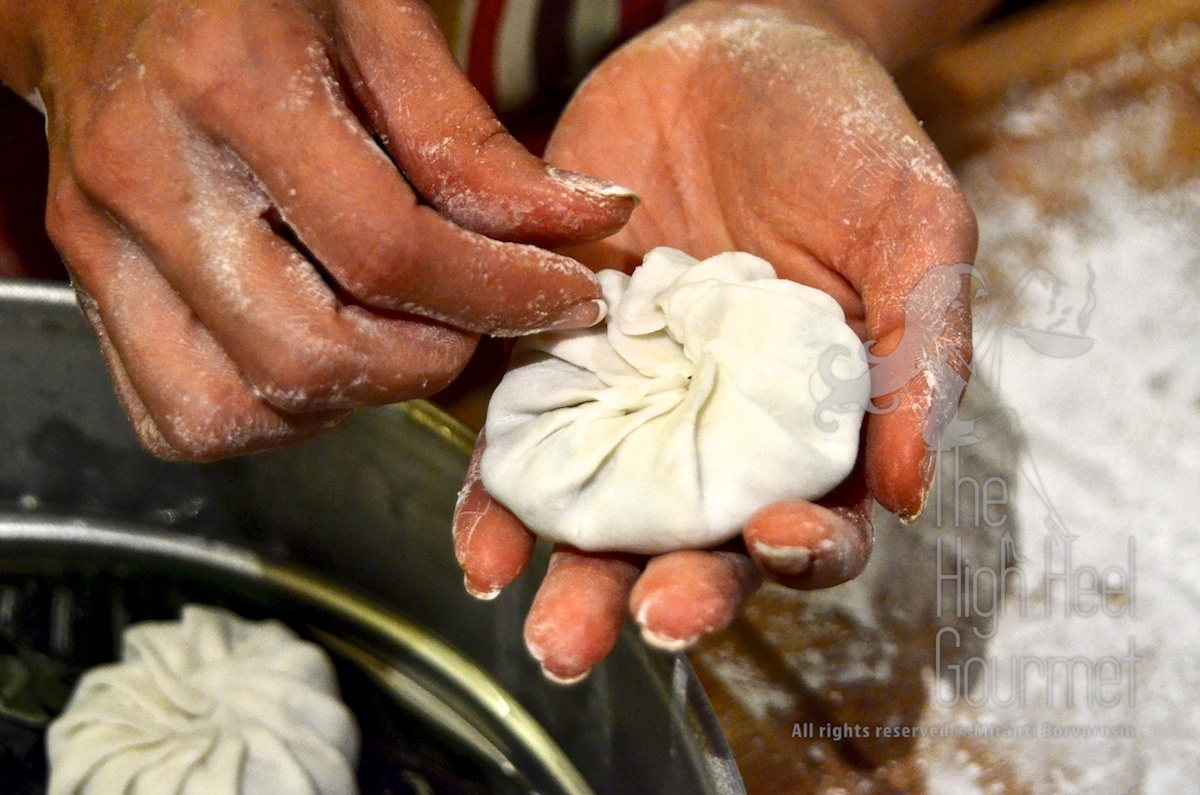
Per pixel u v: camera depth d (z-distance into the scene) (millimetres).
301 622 514
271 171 390
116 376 427
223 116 390
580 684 463
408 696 498
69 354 486
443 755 487
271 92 389
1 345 483
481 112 408
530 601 464
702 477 416
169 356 405
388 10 405
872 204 438
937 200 427
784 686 482
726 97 472
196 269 393
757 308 431
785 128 455
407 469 473
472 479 442
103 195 394
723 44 478
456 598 493
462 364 413
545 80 598
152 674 497
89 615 511
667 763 437
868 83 450
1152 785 470
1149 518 517
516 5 565
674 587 396
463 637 500
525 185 404
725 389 424
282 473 496
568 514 418
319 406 399
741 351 428
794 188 453
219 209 394
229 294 391
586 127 495
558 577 417
